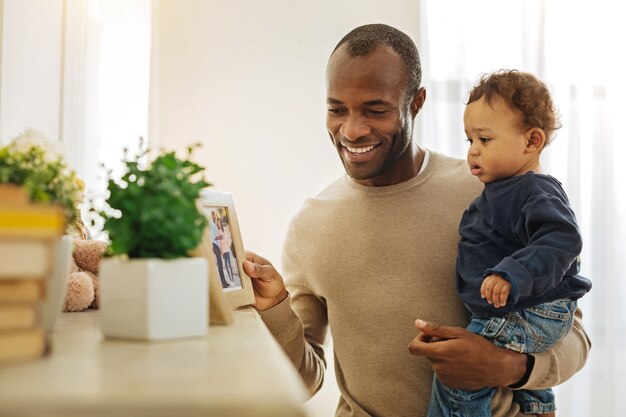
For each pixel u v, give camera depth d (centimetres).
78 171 248
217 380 49
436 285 157
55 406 41
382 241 162
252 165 280
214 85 280
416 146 173
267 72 282
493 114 149
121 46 264
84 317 99
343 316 162
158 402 42
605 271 287
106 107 262
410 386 156
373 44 157
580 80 287
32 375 51
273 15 283
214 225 120
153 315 71
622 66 289
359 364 160
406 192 165
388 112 155
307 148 282
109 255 81
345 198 171
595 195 289
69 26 243
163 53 278
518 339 140
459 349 134
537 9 285
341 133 158
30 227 55
